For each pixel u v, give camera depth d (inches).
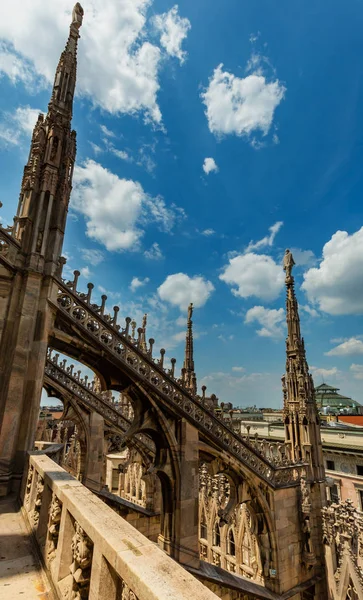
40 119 542.6
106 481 1250.0
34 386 385.4
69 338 452.8
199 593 85.7
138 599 90.5
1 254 407.8
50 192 472.4
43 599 149.6
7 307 405.4
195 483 545.6
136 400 549.0
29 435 365.4
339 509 666.8
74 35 606.5
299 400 781.9
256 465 649.6
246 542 776.9
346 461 1419.8
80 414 868.0
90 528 133.3
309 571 662.5
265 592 591.5
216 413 618.8
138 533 127.0
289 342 839.7
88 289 488.1
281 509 660.7
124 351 511.2
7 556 193.8
